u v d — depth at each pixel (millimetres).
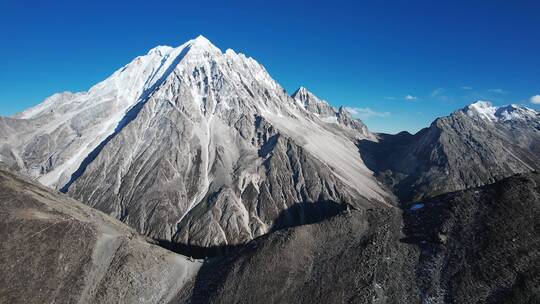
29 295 76438
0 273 77625
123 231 111812
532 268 67000
